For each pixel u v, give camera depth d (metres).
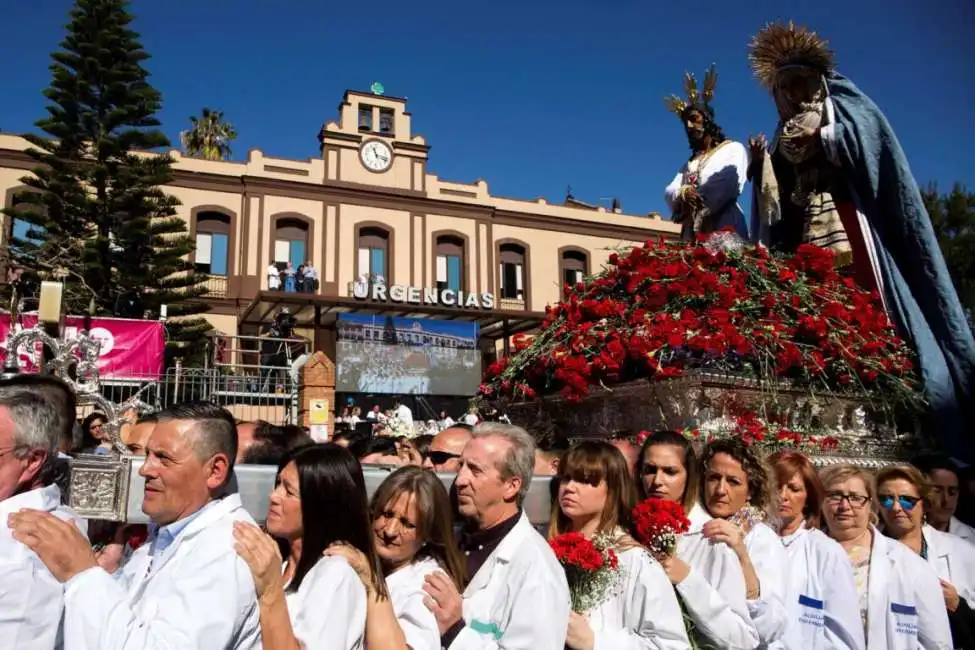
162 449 2.60
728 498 3.73
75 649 2.23
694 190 7.41
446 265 31.19
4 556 2.43
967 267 14.91
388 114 31.36
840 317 5.20
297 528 2.78
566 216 32.91
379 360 25.97
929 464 5.09
